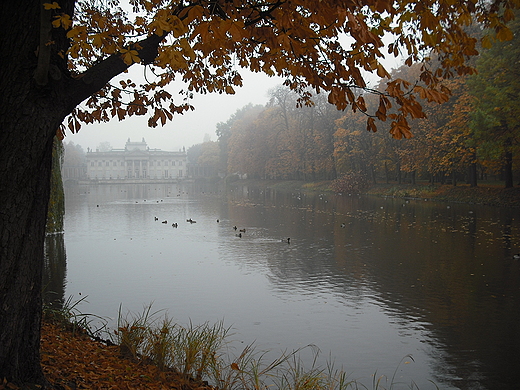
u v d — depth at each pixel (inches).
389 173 2605.8
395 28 183.6
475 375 309.9
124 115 287.6
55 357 233.1
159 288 539.2
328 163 2691.9
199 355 271.9
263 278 585.3
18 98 160.9
